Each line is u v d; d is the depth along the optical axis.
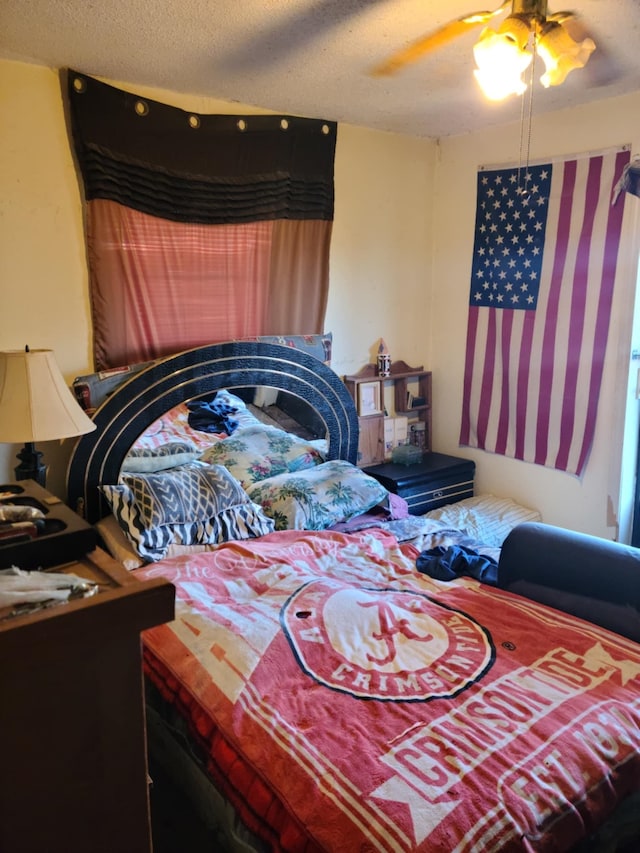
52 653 0.84
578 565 2.08
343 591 2.09
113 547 2.39
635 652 1.81
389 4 1.81
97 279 2.55
